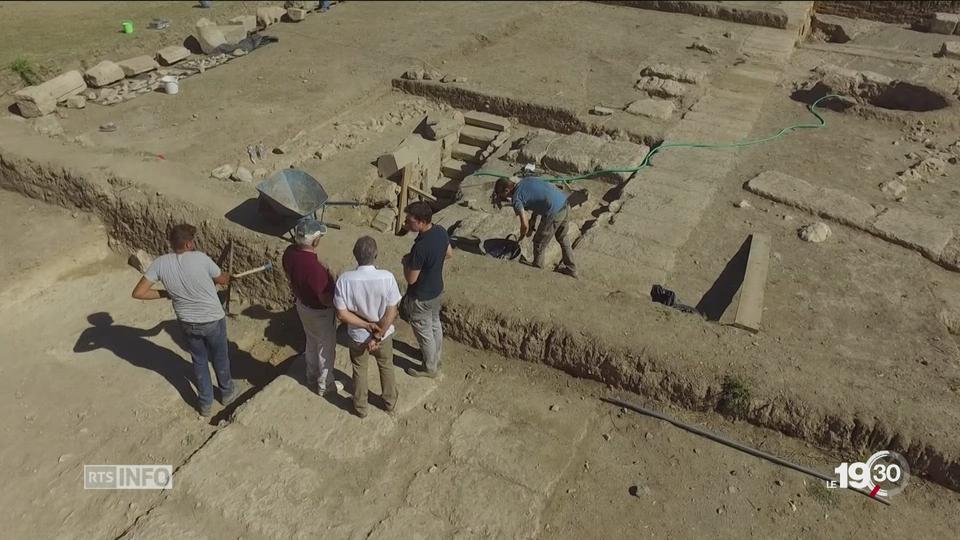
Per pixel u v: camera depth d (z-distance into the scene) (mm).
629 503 5293
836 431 5527
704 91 12461
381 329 5207
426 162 10727
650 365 6004
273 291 7523
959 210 9023
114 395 6426
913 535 5039
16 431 6004
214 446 5613
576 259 7934
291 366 6484
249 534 5004
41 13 15250
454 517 5125
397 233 9086
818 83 12312
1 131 9805
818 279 7582
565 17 16938
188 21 15195
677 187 9344
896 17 17594
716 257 8008
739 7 16484
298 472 5430
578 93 12344
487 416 5988
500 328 6477
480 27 15422
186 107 11297
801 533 5070
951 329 7055
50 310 7535
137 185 8375
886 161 10289
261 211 7590
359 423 5844
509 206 9375
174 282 5445
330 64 13242
